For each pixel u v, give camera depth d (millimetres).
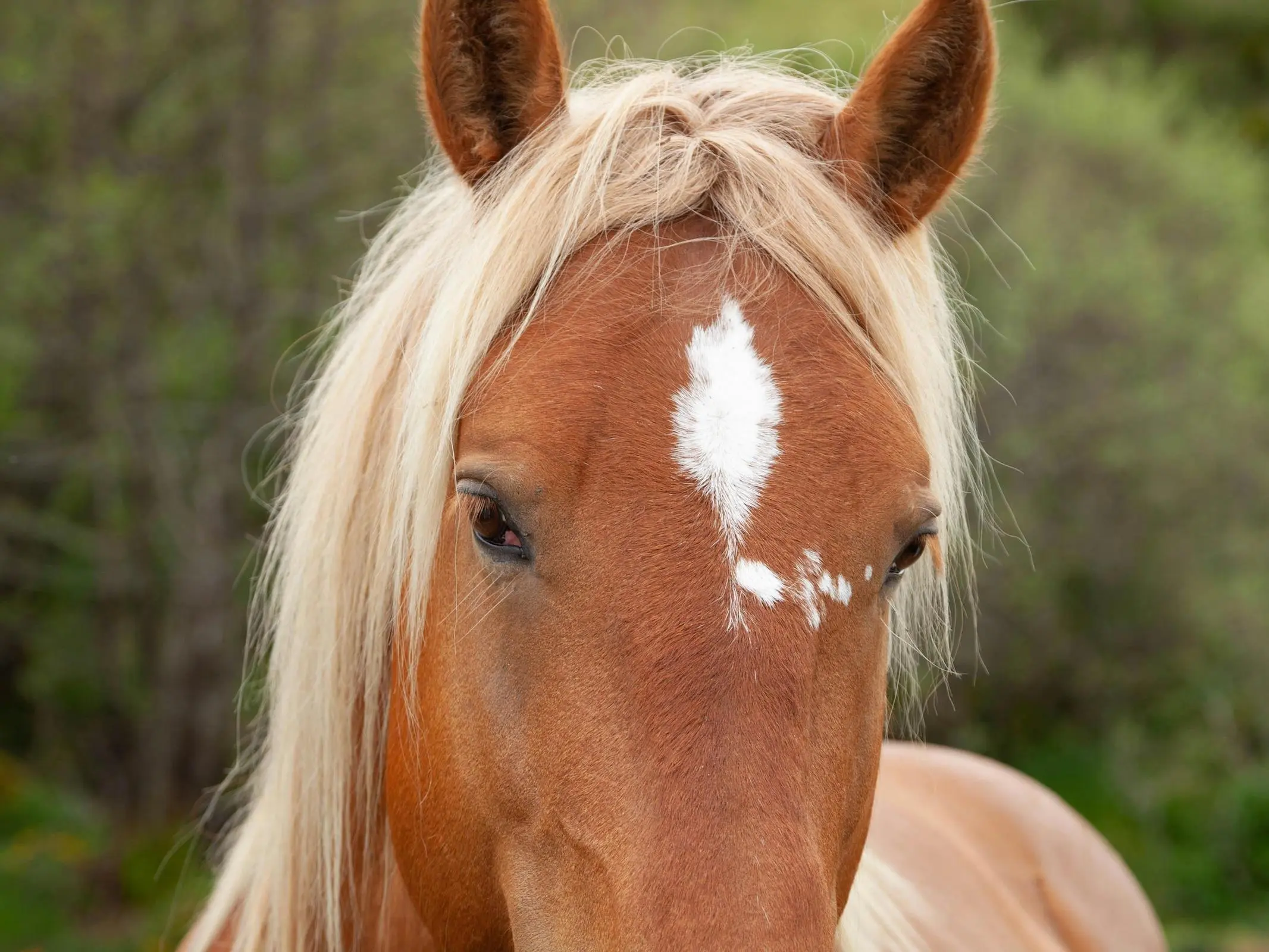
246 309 7398
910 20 1896
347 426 2029
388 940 2117
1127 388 10070
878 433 1647
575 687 1566
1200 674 10180
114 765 7930
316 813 2080
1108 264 10367
